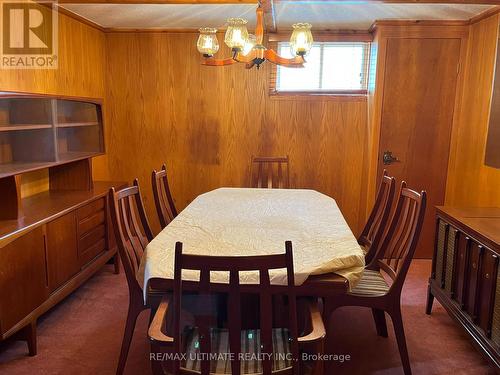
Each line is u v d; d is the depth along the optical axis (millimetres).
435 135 3742
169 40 3975
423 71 3646
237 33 2172
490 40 3162
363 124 4012
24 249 2230
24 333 2297
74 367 2215
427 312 2850
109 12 3295
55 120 2725
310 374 1567
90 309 2854
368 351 2393
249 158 4133
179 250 1312
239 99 4039
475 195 3338
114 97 4094
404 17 3420
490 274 2057
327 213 2648
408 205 2309
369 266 2471
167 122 4121
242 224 2375
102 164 4074
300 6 3027
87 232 2979
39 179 3141
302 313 1890
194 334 1787
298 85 4035
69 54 3373
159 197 2799
